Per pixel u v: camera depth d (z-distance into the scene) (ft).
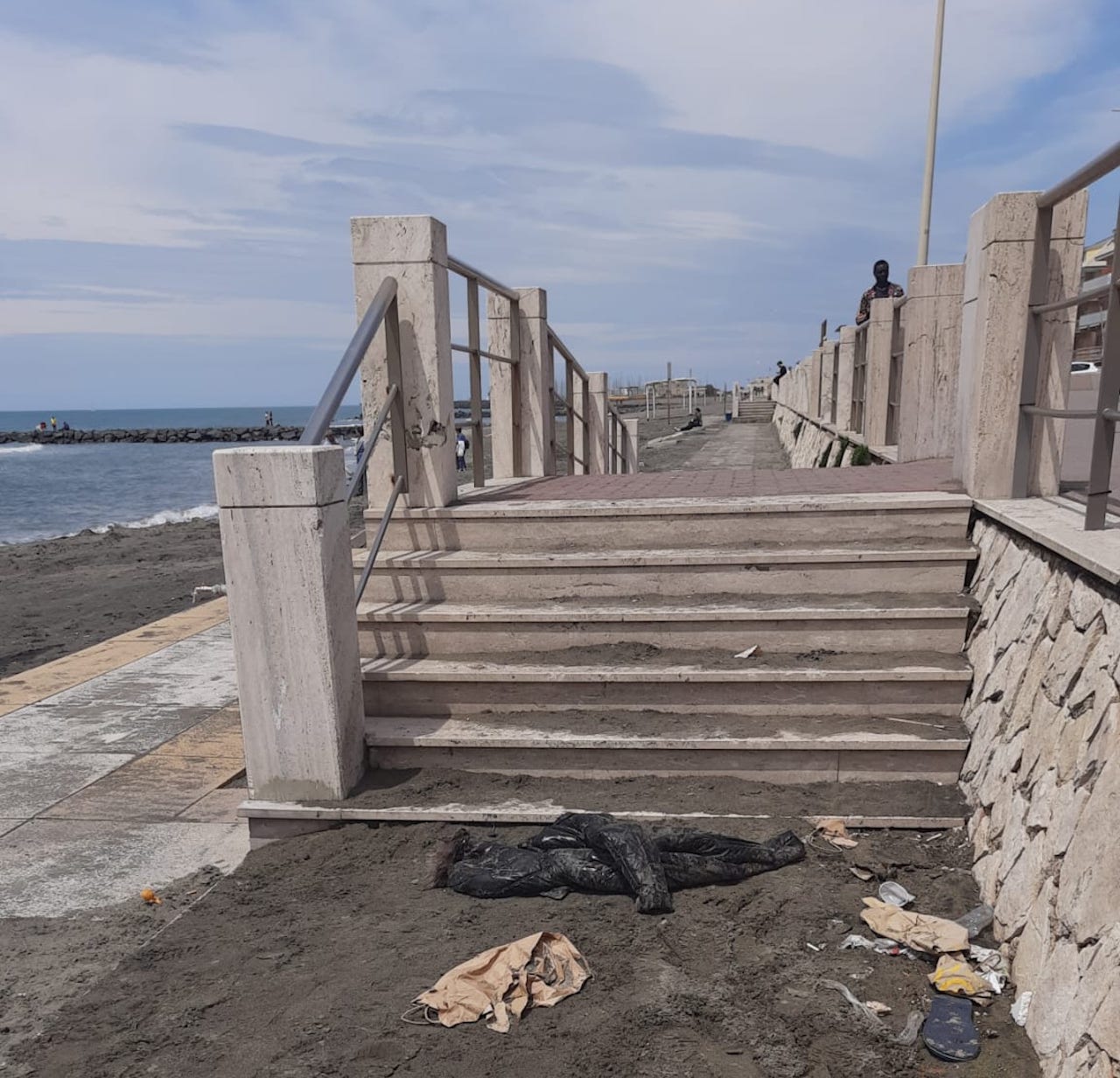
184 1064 8.20
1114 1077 6.41
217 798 14.60
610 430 44.78
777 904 10.27
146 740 17.26
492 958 9.18
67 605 37.24
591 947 9.68
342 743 12.44
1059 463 14.34
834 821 11.57
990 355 14.25
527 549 15.81
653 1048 8.13
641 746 12.53
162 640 25.05
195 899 11.37
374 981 9.27
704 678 13.12
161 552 52.47
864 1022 8.37
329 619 12.04
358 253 15.87
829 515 14.93
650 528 15.38
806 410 73.56
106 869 12.32
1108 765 7.89
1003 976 8.83
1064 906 8.02
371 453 14.98
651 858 10.48
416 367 16.02
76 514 89.51
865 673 12.82
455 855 11.30
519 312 24.34
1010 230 13.80
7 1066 8.25
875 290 38.60
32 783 15.31
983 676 12.35
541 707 13.61
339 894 10.99
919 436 25.40
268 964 9.68
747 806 11.90
